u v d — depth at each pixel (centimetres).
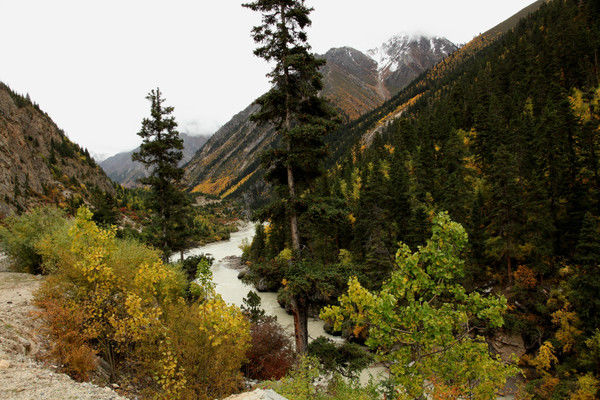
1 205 6431
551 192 3020
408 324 582
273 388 864
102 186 14562
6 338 772
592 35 5812
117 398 584
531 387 1961
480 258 3008
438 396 558
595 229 2180
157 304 1218
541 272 2638
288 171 1152
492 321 572
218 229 14075
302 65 1077
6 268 2152
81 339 791
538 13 12425
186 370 794
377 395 708
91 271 903
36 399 513
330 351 1268
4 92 12525
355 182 6412
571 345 2052
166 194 2184
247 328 872
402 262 621
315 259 1130
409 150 6738
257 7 1144
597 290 1983
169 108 2198
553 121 3688
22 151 9688
